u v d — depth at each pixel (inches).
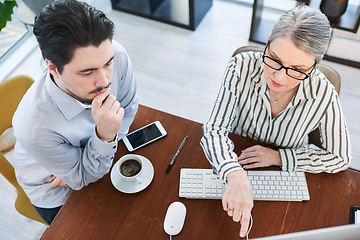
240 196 42.1
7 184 60.3
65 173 45.9
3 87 55.8
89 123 47.6
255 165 48.4
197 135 52.5
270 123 51.3
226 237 43.4
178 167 49.3
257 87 48.9
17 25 110.9
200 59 106.1
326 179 47.9
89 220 45.0
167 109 96.0
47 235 44.0
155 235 43.8
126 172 47.3
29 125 41.9
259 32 110.7
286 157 48.6
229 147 47.8
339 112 47.2
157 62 105.9
